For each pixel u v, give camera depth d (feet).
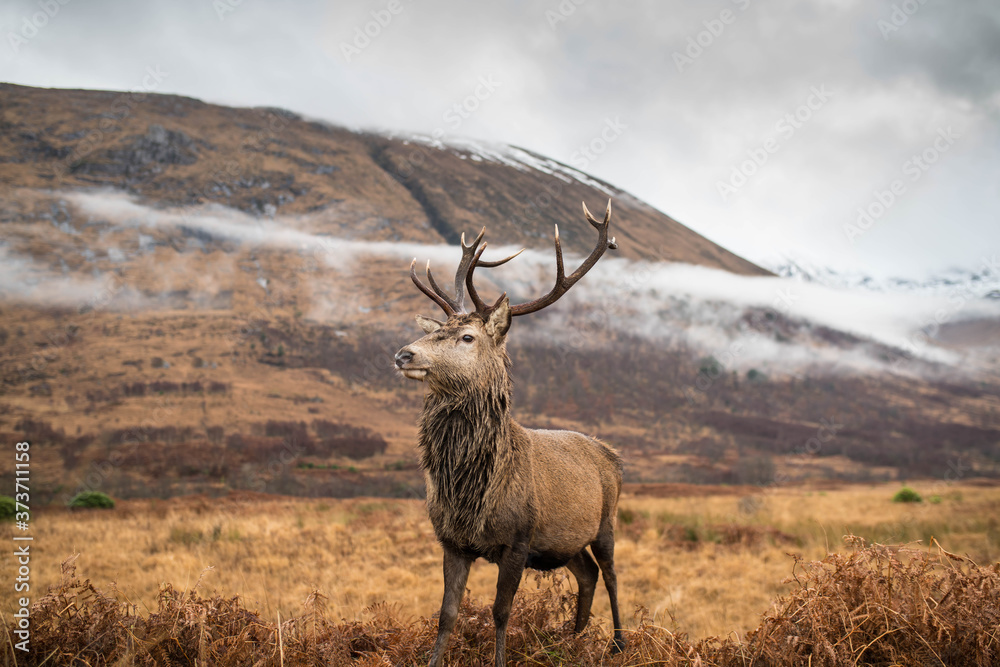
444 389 14.84
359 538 42.70
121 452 263.49
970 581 13.66
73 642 12.92
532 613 17.39
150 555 35.58
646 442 440.86
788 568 33.78
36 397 438.81
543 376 597.52
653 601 26.14
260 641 13.78
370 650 15.35
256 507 75.31
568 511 16.19
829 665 12.51
